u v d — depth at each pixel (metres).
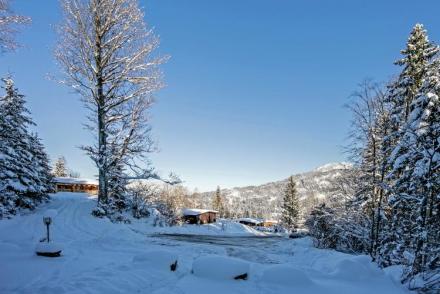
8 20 11.52
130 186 34.19
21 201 27.77
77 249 12.68
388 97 18.81
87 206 27.50
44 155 37.34
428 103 15.40
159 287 7.88
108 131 24.42
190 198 87.38
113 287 7.29
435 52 19.81
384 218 18.75
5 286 7.20
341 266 10.69
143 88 24.38
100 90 23.67
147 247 14.88
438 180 13.91
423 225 13.57
